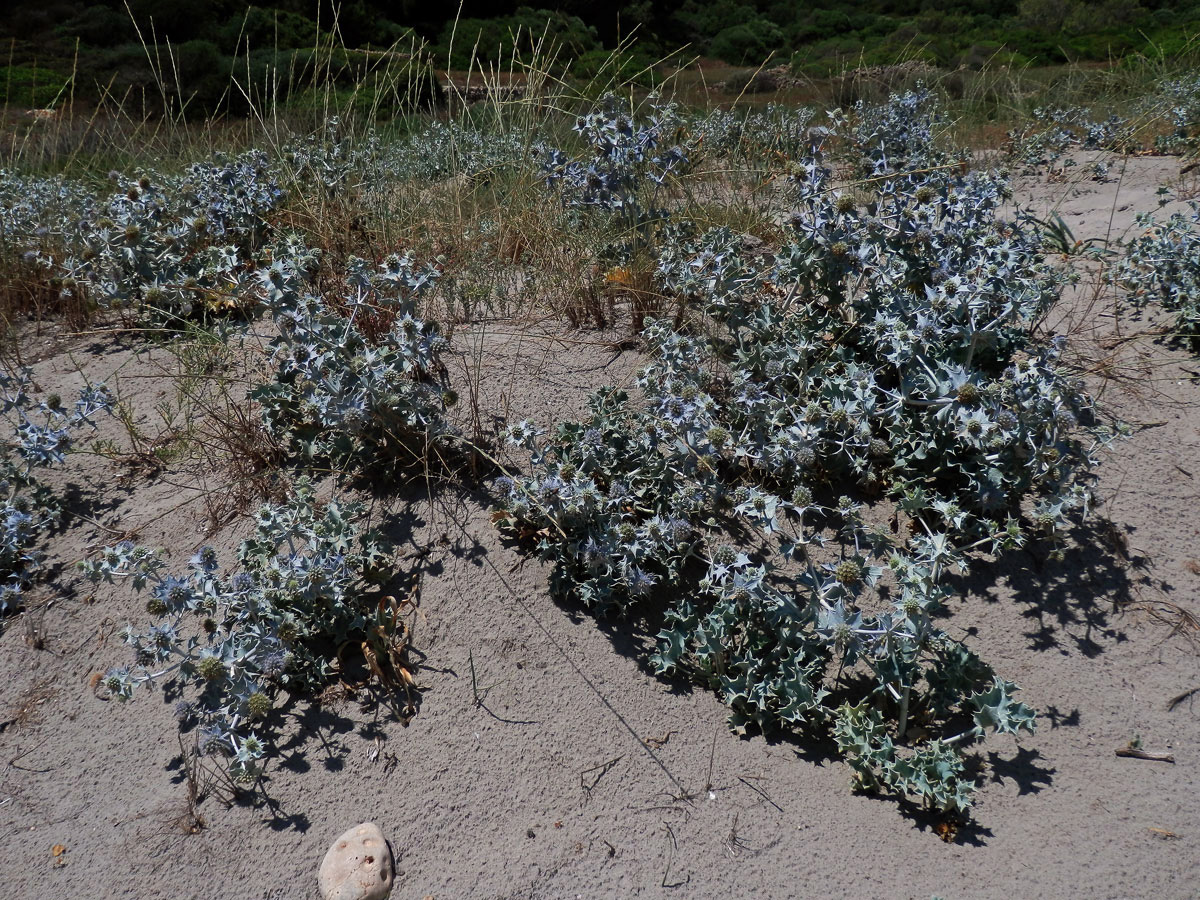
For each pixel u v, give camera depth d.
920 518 3.23
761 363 3.75
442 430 3.46
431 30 21.86
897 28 29.19
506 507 3.40
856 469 3.40
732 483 3.52
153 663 3.03
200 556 2.91
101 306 4.91
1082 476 3.59
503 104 7.54
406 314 3.65
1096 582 3.24
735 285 3.93
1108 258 5.07
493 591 3.15
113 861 2.51
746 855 2.46
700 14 28.62
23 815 2.66
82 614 3.26
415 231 5.14
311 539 3.03
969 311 3.46
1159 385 4.04
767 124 7.74
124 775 2.74
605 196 4.71
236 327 4.47
